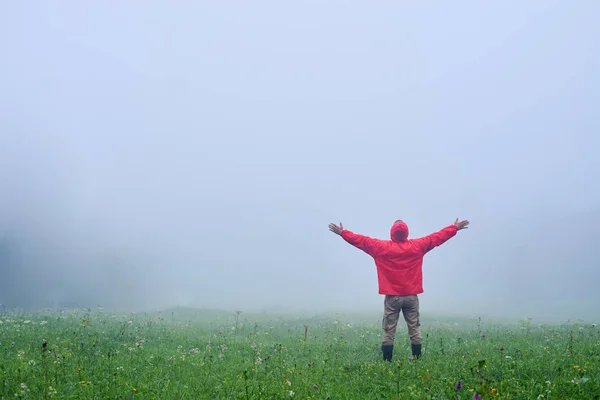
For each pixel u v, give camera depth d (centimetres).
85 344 1140
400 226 1102
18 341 1173
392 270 1084
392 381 813
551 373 815
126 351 1102
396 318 1090
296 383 774
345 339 1533
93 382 766
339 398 706
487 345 1220
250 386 748
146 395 709
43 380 755
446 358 992
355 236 1107
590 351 1016
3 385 716
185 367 917
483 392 597
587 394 684
